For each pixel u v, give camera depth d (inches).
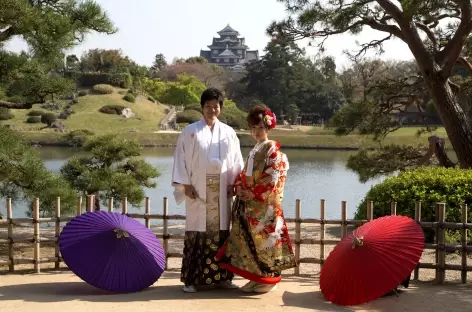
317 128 2113.7
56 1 314.3
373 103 457.1
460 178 290.4
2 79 301.4
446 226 195.6
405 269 157.9
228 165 176.9
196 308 155.7
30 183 306.3
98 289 179.8
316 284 193.6
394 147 456.8
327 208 598.5
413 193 291.9
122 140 439.2
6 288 180.9
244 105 2529.5
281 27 427.5
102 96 2253.9
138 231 181.2
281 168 168.7
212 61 4271.7
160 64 3415.4
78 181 412.2
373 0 383.9
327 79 2427.4
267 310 155.9
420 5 323.0
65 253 172.2
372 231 167.2
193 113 2198.6
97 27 321.4
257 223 168.9
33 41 287.7
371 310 159.3
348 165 458.3
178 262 244.7
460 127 382.3
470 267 194.5
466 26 357.1
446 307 162.4
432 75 384.5
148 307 156.0
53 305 157.2
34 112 1942.7
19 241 211.3
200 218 174.4
